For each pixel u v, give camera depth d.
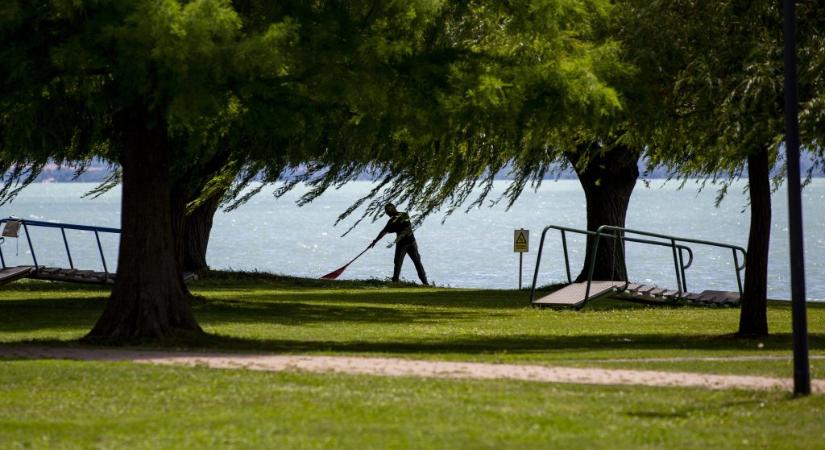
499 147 84.44
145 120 50.09
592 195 95.25
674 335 59.03
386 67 48.88
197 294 83.69
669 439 28.70
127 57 43.88
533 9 49.88
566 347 51.69
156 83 45.62
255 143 75.31
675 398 34.53
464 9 52.00
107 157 85.38
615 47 53.25
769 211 57.88
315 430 29.52
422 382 37.34
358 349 49.88
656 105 54.75
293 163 79.94
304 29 48.19
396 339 55.34
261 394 35.03
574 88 49.78
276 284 99.06
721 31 54.56
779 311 77.94
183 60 43.00
